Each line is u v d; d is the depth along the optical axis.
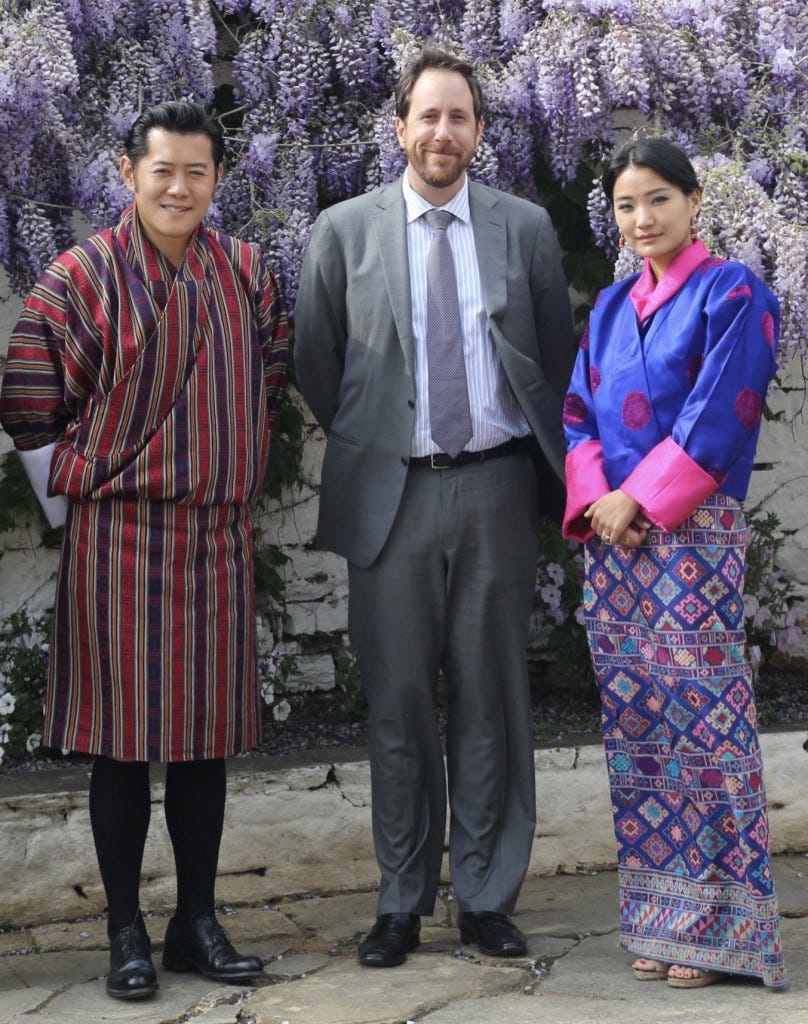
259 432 3.17
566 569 4.59
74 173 3.63
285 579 4.58
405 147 3.22
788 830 4.07
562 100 3.69
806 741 4.08
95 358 3.02
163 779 3.72
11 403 3.09
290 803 3.81
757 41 3.84
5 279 4.25
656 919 3.07
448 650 3.33
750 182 3.56
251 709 3.19
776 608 4.85
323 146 3.91
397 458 3.23
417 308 3.25
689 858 3.03
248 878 3.78
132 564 3.01
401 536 3.24
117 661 3.02
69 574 3.07
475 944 3.35
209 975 3.13
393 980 3.10
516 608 3.32
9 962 3.33
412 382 3.21
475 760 3.34
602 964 3.18
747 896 2.95
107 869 3.09
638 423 3.00
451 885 3.81
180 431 3.01
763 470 4.91
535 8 3.83
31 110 3.46
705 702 2.95
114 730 3.01
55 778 3.80
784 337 3.59
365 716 4.50
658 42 3.72
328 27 3.89
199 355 3.03
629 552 3.03
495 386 3.26
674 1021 2.80
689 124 3.84
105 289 3.00
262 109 3.90
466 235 3.29
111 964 3.07
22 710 4.14
